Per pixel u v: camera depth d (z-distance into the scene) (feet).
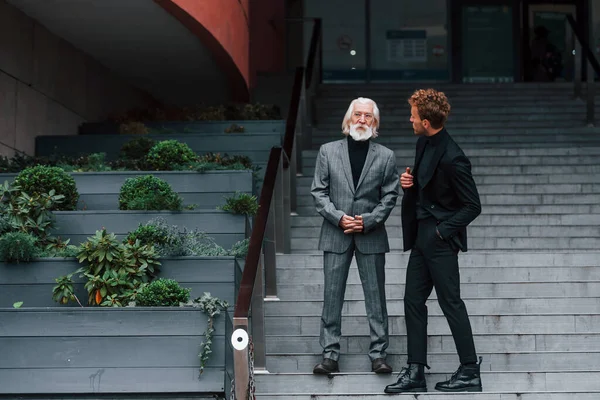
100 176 30.63
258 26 58.44
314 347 24.70
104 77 45.57
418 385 21.74
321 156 23.48
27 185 27.81
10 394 22.11
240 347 19.22
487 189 36.27
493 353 23.84
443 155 21.68
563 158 39.52
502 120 47.96
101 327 22.26
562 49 64.39
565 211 34.65
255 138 38.75
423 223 21.97
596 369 23.68
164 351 22.16
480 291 26.81
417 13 64.64
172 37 40.14
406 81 64.18
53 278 24.81
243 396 19.16
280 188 29.53
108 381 22.11
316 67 52.01
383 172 23.24
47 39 39.47
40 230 26.91
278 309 25.98
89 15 37.37
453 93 52.29
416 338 21.89
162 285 23.26
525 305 26.02
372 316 22.76
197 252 25.66
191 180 30.68
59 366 22.15
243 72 46.62
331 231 23.02
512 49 64.64
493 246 31.99
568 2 64.90
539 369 23.81
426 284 22.11
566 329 24.95
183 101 52.47
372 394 21.67
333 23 64.18
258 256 21.83
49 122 39.73
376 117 23.38
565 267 27.78
